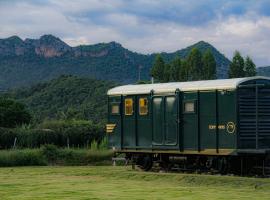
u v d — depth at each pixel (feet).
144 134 92.32
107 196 59.36
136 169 95.91
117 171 91.30
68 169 98.58
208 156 83.15
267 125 79.15
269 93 79.51
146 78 596.70
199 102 83.41
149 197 58.18
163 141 88.84
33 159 113.09
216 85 80.84
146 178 79.97
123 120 96.32
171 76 301.43
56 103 310.65
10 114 221.87
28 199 57.21
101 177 83.82
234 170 80.38
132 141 94.58
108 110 99.19
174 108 86.94
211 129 81.46
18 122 223.71
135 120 93.97
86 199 56.90
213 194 60.39
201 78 297.12
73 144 155.43
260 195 59.26
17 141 149.18
